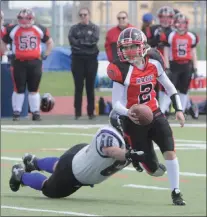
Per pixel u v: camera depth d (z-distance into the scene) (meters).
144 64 18.81
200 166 26.59
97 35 38.91
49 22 66.25
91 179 19.06
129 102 18.89
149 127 19.00
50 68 56.94
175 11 40.66
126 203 19.84
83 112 45.09
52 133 35.12
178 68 38.97
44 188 19.94
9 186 21.27
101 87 52.00
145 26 39.03
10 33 38.19
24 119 40.47
